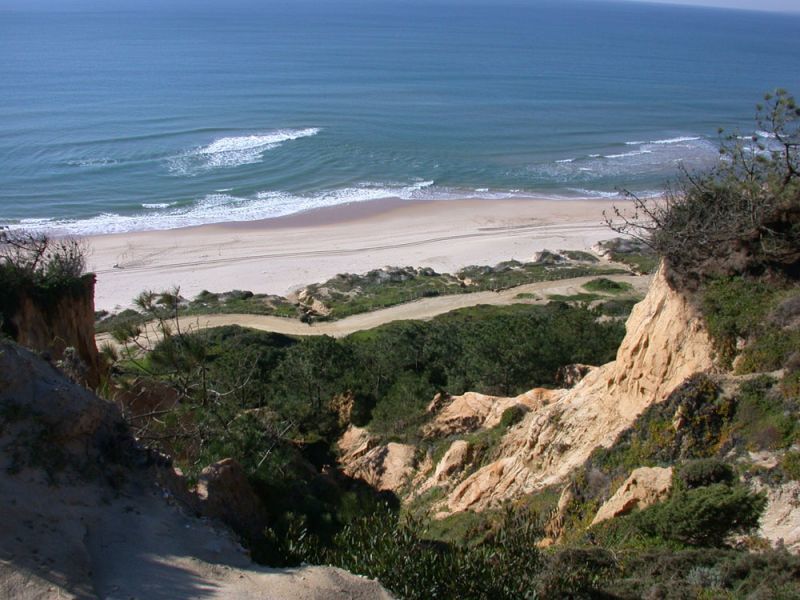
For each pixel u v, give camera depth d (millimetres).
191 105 123875
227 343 38312
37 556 9375
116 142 98000
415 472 24250
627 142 113438
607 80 174125
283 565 11703
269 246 69562
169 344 18797
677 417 16219
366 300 54281
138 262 64562
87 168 87562
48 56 175125
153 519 11203
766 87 176125
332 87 148625
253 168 91125
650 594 11492
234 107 124062
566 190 88812
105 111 115438
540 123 123438
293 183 86938
